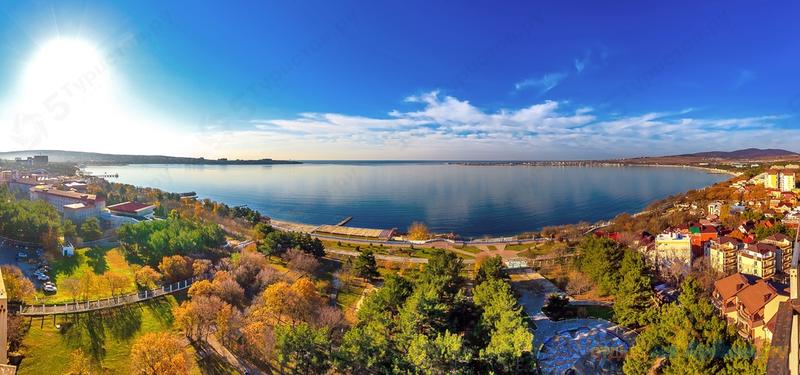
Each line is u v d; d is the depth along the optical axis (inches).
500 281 2962.6
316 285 3863.2
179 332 2832.2
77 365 2285.9
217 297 2950.3
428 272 3395.7
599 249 3762.3
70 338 2598.4
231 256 4458.7
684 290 2375.7
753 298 2790.4
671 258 4264.3
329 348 2207.2
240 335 2716.5
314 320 2901.1
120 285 3255.4
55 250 4062.5
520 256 5324.8
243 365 2496.3
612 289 3361.2
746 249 4217.5
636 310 2832.2
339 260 5103.3
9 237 4183.1
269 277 3644.2
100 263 3978.8
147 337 2327.8
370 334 2226.9
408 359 2060.8
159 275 3533.5
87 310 2903.5
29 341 2468.0
